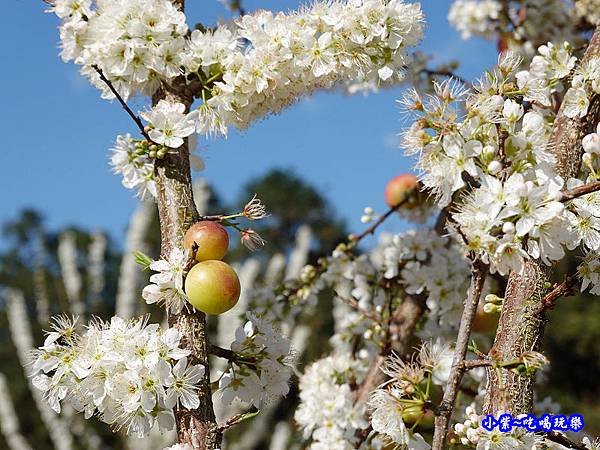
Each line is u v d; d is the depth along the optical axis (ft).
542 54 1.89
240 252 10.75
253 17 1.82
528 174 1.62
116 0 1.71
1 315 13.10
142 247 8.57
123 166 1.96
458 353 1.62
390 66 1.89
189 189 1.72
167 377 1.54
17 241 14.61
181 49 1.73
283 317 3.16
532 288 1.71
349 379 2.83
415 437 1.70
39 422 11.32
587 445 1.80
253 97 1.81
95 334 1.61
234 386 1.77
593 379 9.82
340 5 1.83
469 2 3.81
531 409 1.68
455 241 2.87
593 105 1.79
